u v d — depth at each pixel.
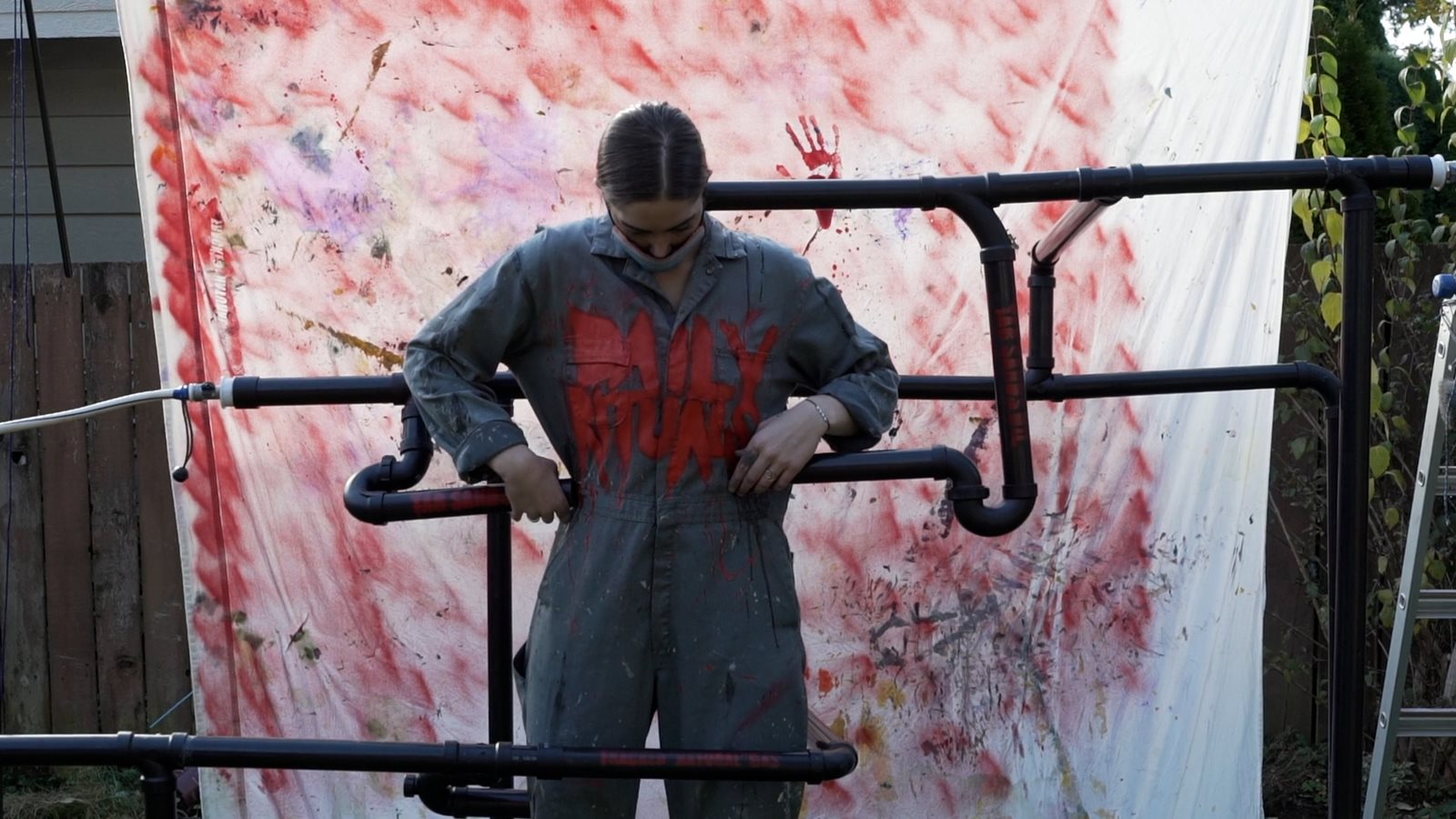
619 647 1.84
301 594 3.15
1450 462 3.92
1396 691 2.64
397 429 3.15
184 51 2.98
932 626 3.25
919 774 3.26
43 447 4.27
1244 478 3.20
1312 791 3.99
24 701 4.34
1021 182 2.05
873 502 3.23
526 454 1.83
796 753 1.78
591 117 3.05
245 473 3.12
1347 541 2.16
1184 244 3.13
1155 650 3.24
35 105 5.23
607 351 1.83
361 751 1.81
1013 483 2.01
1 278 4.23
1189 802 3.22
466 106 3.04
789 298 1.88
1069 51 3.06
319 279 3.04
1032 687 3.25
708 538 1.84
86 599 4.32
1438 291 2.49
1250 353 3.14
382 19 3.01
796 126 3.06
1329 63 3.81
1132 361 3.15
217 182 3.00
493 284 1.85
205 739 1.84
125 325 4.23
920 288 3.14
